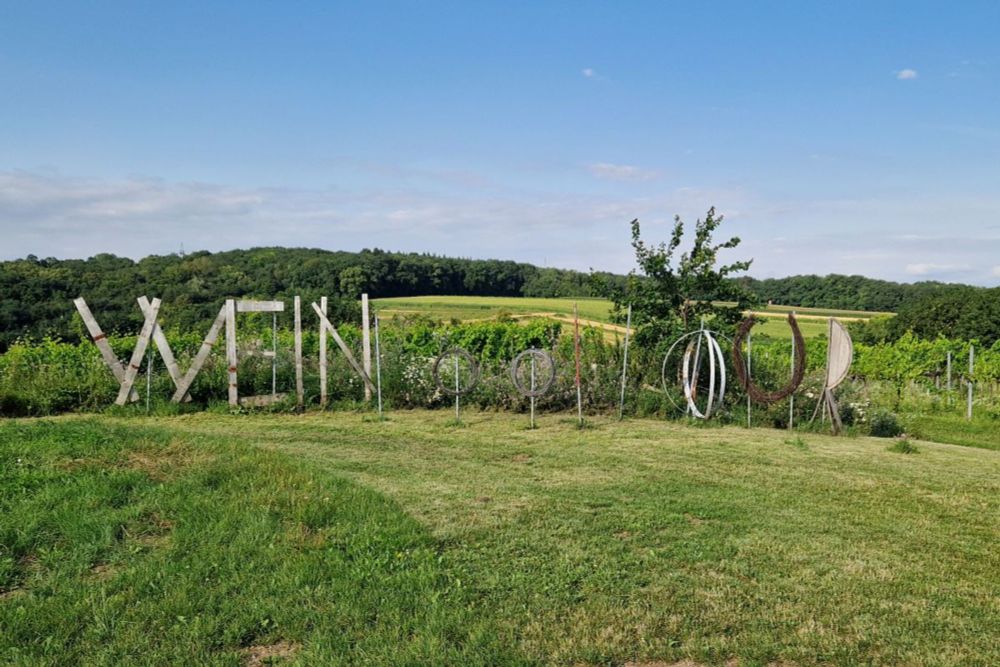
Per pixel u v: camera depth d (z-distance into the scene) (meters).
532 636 3.80
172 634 3.71
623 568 4.73
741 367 11.52
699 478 7.38
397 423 10.79
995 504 6.66
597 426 10.94
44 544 4.75
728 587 4.46
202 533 4.93
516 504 6.11
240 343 13.51
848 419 11.72
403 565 4.61
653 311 13.31
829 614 4.11
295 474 6.30
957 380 18.89
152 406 11.23
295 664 3.47
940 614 4.16
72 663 3.46
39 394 10.73
